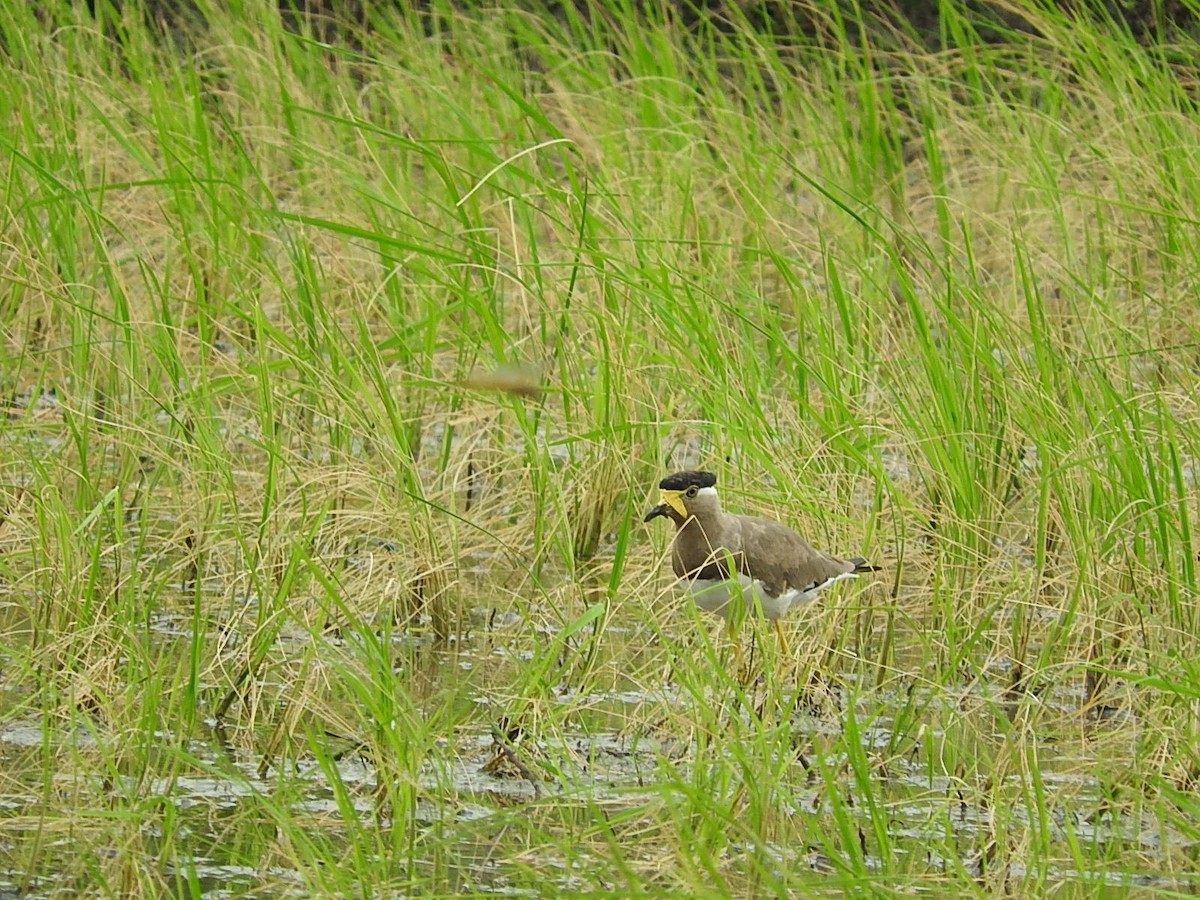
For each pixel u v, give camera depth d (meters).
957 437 12.18
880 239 13.05
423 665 11.18
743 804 8.91
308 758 9.66
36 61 17.52
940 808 8.98
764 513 12.49
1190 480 12.82
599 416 13.41
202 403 13.35
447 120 18.41
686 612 11.22
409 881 8.09
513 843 8.69
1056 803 9.34
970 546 12.11
